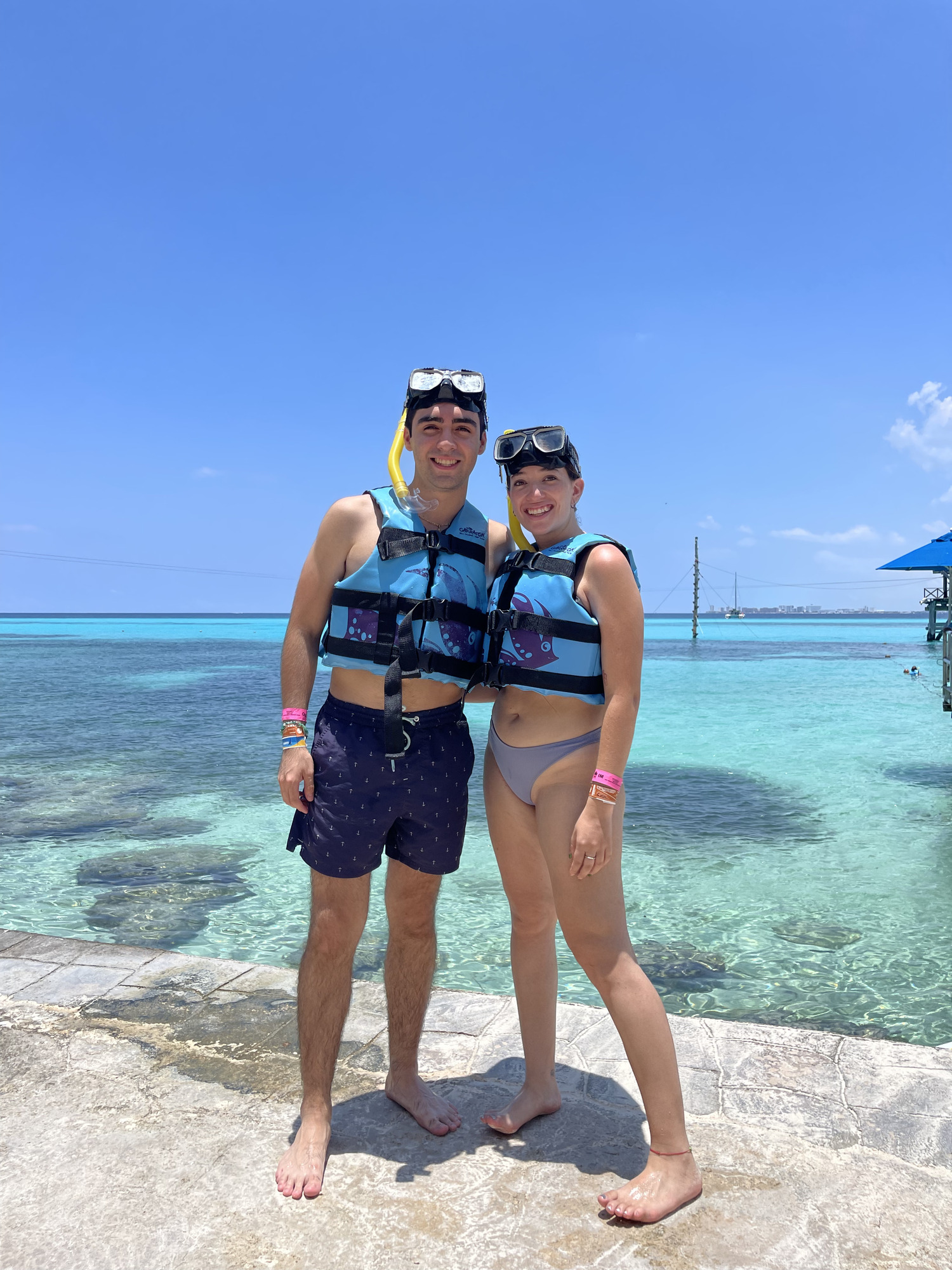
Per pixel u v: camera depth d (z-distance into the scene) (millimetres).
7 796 10375
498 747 2438
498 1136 2396
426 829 2432
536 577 2307
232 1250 1913
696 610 59969
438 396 2383
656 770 12312
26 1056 2875
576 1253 1893
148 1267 1861
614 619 2203
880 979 5156
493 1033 3084
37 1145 2344
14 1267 1860
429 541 2391
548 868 2279
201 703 21500
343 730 2379
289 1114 2516
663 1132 2092
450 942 5789
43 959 3779
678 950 5625
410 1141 2371
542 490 2340
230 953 5551
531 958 2502
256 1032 3059
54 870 7387
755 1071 2752
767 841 8336
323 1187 2150
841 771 12180
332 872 2336
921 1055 2850
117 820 9195
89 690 25203
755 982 5105
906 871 7332
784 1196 2102
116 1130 2420
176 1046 2953
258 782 11234
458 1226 1993
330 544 2432
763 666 37000
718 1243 1928
